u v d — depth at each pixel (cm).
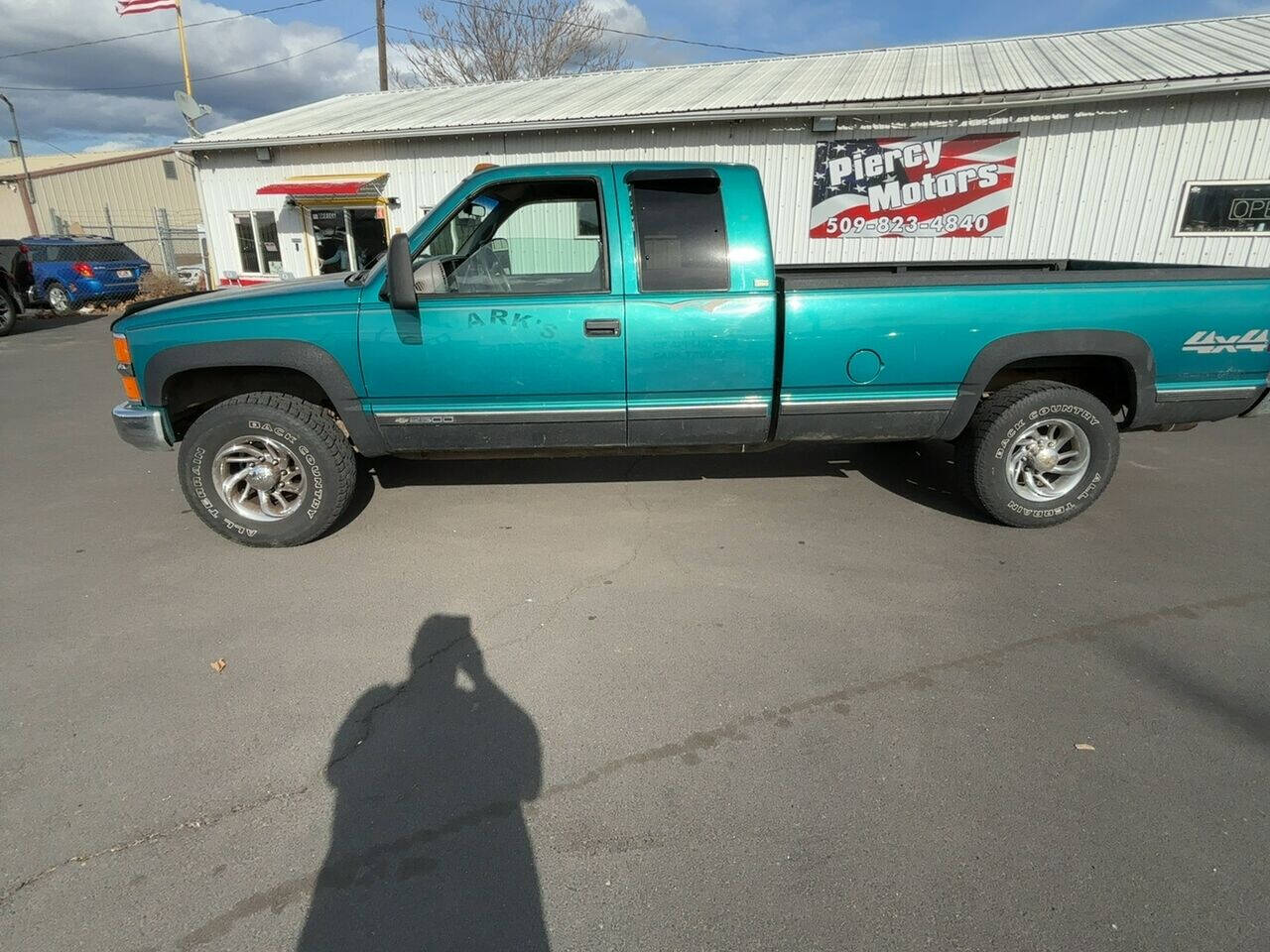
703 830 208
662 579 358
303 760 237
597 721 255
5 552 394
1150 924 179
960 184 986
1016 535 409
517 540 404
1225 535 407
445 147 1174
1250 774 229
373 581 358
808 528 420
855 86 1038
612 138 1085
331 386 370
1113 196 941
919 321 372
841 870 195
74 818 213
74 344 1177
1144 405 390
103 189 2703
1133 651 295
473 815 214
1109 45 1115
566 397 380
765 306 369
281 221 1322
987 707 261
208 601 340
